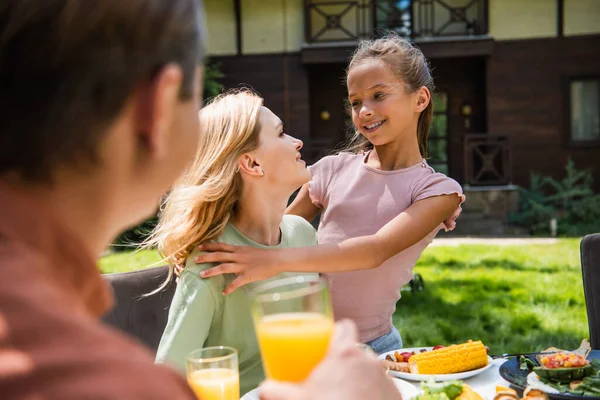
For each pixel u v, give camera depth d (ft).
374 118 6.13
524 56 39.60
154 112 1.62
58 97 1.45
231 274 4.86
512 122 39.86
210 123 4.99
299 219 6.10
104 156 1.56
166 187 1.91
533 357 4.98
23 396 1.10
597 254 6.92
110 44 1.48
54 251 1.48
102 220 1.66
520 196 37.37
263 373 5.06
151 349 6.54
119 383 1.16
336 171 6.83
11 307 1.21
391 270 6.20
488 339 13.41
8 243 1.37
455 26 41.81
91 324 1.30
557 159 39.65
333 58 38.63
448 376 4.72
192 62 1.78
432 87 6.59
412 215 5.72
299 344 2.20
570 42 39.22
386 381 1.70
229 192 5.00
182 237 4.90
